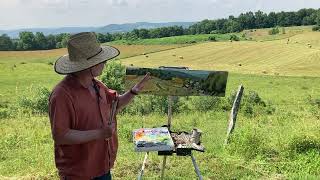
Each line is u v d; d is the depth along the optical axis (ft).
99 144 12.25
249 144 31.14
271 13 628.28
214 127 50.52
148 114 68.69
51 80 224.33
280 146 31.55
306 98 124.67
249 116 66.59
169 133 18.39
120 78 79.36
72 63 11.53
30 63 307.78
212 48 328.70
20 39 488.44
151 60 312.29
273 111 75.05
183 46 373.61
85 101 11.81
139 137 17.79
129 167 26.91
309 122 43.14
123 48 379.96
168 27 556.51
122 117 61.67
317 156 28.32
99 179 12.55
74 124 11.68
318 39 353.72
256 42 343.67
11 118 67.62
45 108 77.87
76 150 11.90
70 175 11.99
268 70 251.60
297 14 613.52
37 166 28.58
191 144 17.90
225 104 77.36
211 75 19.04
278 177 25.54
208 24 595.88
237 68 262.67
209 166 27.45
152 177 24.86
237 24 592.19
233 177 25.54
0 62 322.75
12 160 31.14
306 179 25.04
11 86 198.90
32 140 39.42
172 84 18.97
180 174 25.84
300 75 232.53
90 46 11.62
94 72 11.93
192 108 76.84
